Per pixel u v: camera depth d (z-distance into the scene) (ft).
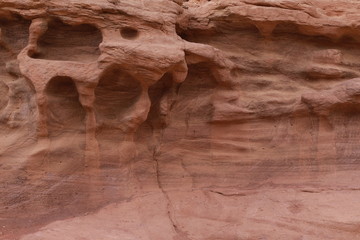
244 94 26.00
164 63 22.12
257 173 25.52
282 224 21.54
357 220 21.44
